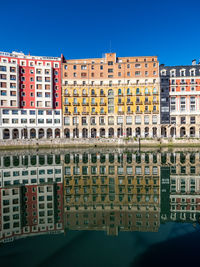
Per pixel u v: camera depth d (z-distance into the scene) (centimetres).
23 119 7019
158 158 3972
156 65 7512
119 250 824
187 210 1320
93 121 7588
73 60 8012
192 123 7375
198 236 953
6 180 2253
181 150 5609
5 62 6712
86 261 745
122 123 7519
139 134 7688
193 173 2539
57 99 7431
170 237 941
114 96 7531
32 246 872
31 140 6394
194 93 7325
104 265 720
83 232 1006
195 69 7475
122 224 1101
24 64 7162
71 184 2042
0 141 6069
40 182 2141
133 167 2962
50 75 7244
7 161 3806
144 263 721
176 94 7394
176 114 7375
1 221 1148
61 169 2898
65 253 807
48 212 1287
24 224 1108
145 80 7544
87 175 2459
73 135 7481
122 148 6325
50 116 7319
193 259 743
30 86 7081
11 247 866
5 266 713
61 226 1080
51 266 714
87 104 7481
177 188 1870
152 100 7444
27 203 1477
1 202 1498
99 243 890
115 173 2556
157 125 7412
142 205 1419
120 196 1630
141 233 987
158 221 1137
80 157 4259
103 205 1420
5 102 6762
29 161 3784
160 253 798
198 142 6650
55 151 5600
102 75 7619
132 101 7512
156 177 2327
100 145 6738
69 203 1472
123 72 7581
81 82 7569
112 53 7606
